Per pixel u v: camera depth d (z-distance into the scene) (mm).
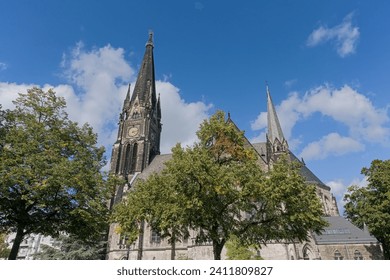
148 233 59219
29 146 25938
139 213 24859
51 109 30531
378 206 48438
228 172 24031
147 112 85562
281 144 67688
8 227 29078
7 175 23594
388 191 48031
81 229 29203
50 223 27797
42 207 26484
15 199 26172
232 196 23734
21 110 30219
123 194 67562
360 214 52000
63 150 29438
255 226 25500
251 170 24984
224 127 28703
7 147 26891
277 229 26062
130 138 82125
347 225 58156
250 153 28234
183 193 23141
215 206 24266
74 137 31422
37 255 51625
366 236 55062
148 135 82375
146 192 26062
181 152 27359
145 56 100188
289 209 23875
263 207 26766
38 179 25156
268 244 46719
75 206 27875
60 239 51500
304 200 23844
